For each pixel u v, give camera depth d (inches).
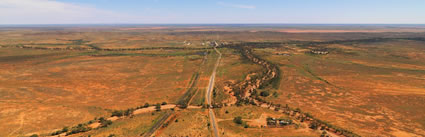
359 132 2706.7
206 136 2512.3
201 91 4340.6
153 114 3238.2
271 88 4500.5
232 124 2847.0
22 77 5162.4
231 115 3157.0
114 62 7007.9
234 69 6082.7
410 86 4488.2
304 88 4473.4
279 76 5374.0
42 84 4665.4
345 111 3351.4
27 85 4576.8
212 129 2709.2
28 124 2903.5
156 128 2763.3
